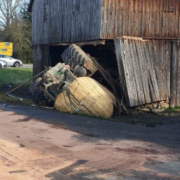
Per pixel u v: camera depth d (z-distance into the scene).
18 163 8.21
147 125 14.65
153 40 20.48
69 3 23.38
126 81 19.06
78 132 12.16
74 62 20.16
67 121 14.38
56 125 13.22
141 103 19.47
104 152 9.50
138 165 8.39
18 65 50.28
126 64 19.23
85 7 21.50
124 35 20.16
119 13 20.06
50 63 26.84
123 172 7.83
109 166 8.23
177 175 7.80
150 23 20.55
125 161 8.69
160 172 7.96
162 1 20.75
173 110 20.34
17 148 9.54
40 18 27.77
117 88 20.56
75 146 10.09
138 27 20.38
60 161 8.49
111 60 23.73
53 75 18.84
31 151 9.31
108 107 17.84
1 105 18.53
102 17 19.77
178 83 20.84
